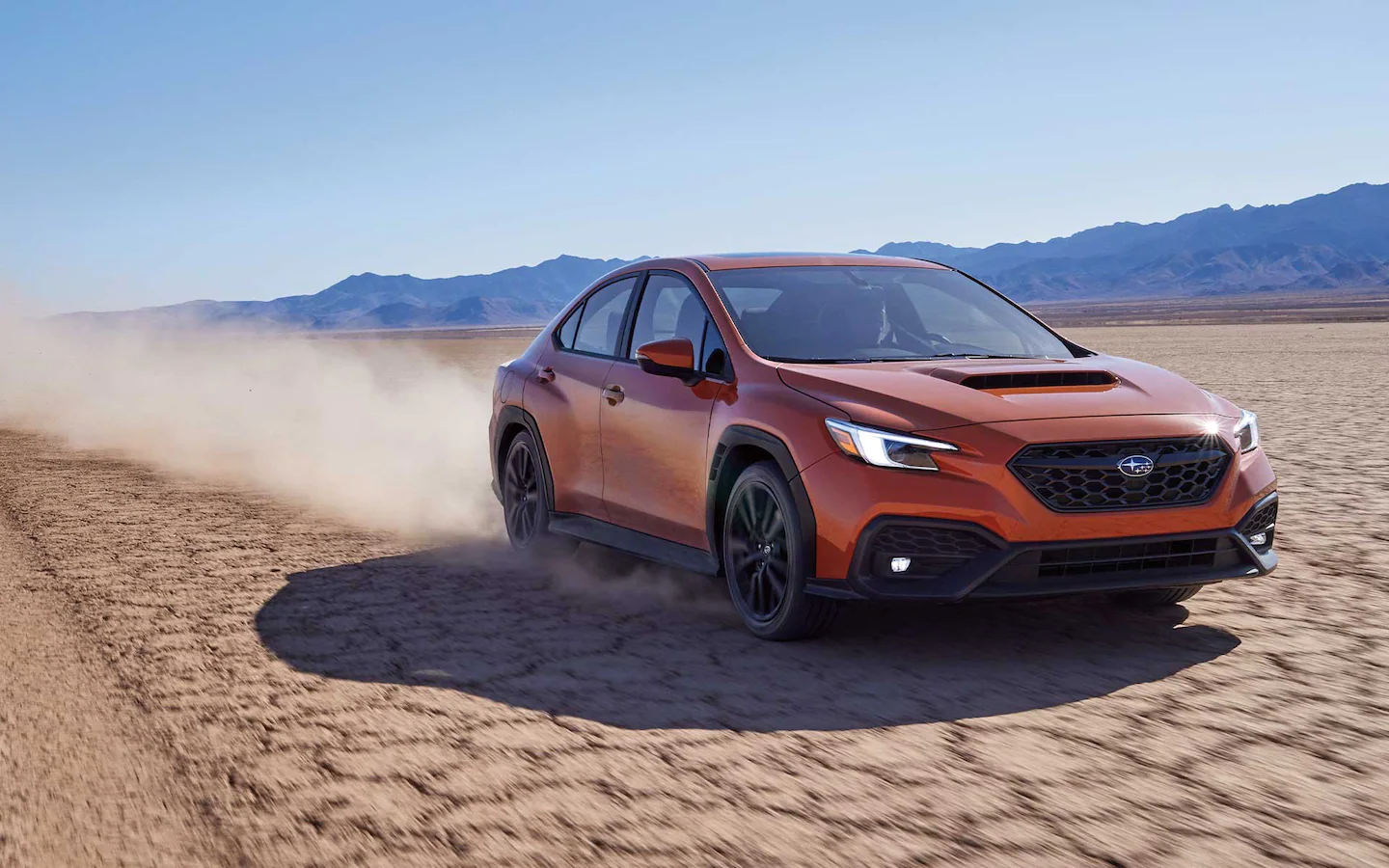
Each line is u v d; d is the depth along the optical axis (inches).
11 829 120.3
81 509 346.0
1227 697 154.4
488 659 181.8
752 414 187.2
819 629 183.3
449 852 112.1
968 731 143.3
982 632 189.6
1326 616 196.2
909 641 185.2
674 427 206.4
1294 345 1653.5
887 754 135.9
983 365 191.9
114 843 116.4
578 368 243.8
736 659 178.5
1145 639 183.5
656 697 160.2
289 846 114.3
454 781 130.2
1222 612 199.8
